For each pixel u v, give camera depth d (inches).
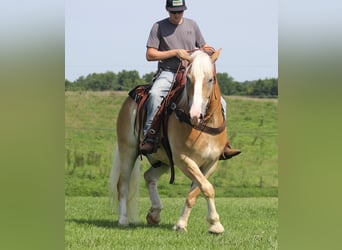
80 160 1177.4
